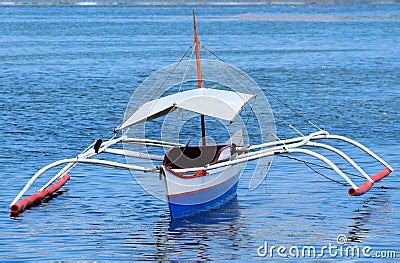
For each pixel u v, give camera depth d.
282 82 115.31
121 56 158.38
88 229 47.50
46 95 101.81
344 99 97.88
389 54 165.38
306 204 52.69
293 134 75.94
